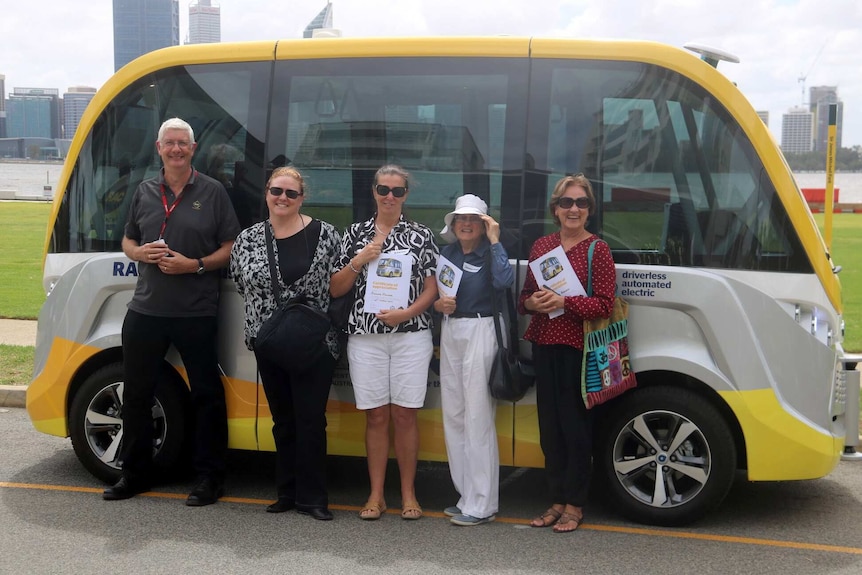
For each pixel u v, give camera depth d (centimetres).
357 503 562
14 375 866
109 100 590
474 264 507
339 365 552
